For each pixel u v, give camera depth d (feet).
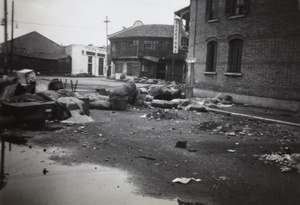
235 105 47.44
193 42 62.75
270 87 44.19
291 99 41.22
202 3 59.00
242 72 49.01
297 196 12.94
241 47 50.14
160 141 22.31
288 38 41.34
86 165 16.05
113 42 154.20
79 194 12.36
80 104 30.48
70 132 23.86
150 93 47.93
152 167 16.19
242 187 13.80
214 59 56.08
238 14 49.85
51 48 171.63
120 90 41.19
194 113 38.45
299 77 40.14
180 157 18.30
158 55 141.08
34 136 21.99
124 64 148.87
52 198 11.88
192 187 13.56
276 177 15.30
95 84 93.66
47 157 17.16
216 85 54.90
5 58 86.12
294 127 29.76
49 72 162.20
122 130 25.85
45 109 27.25
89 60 192.13
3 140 20.57
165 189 13.21
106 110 38.65
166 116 33.47
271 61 43.91
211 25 56.13
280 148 21.30
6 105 26.30
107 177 14.39
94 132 24.40
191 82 51.11
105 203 11.61
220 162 17.60
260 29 45.42
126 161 17.04
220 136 24.80
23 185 13.06
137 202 11.80
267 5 44.14
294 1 40.27
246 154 19.54
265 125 30.63
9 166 15.40
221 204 11.93
